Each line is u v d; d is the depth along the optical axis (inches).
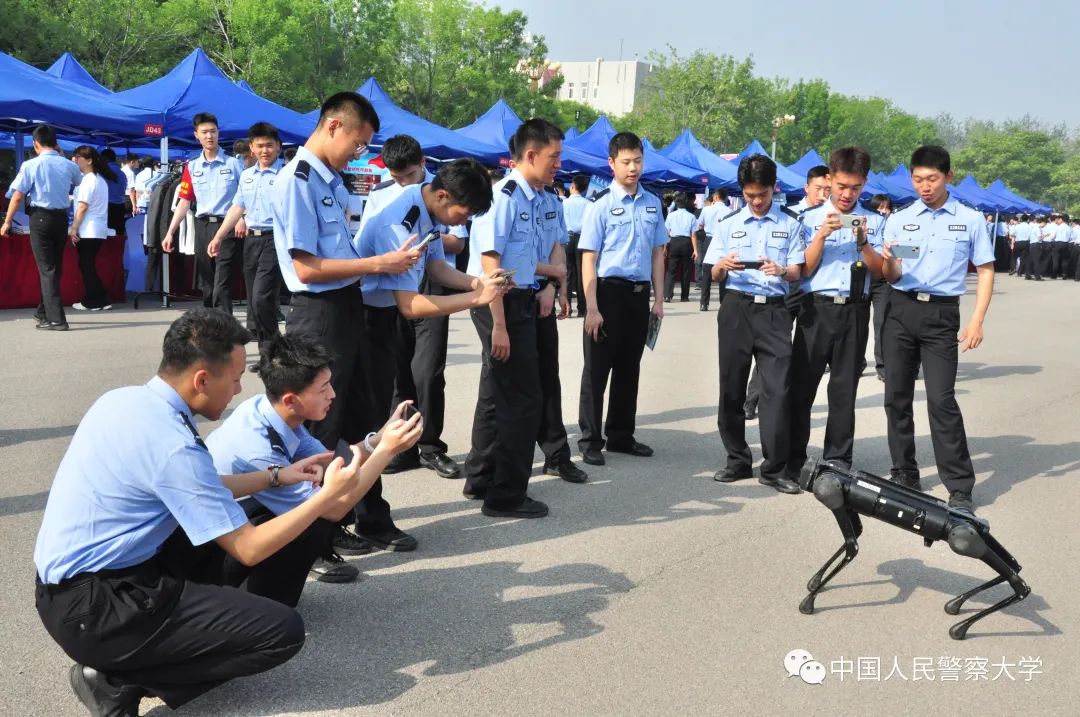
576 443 250.1
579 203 505.0
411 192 162.4
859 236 204.8
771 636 138.9
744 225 209.8
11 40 1150.3
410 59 1830.7
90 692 106.4
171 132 466.3
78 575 102.9
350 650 129.3
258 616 106.9
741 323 212.8
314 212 150.3
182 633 104.5
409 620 139.4
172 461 102.0
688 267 657.6
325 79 1589.6
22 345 342.0
